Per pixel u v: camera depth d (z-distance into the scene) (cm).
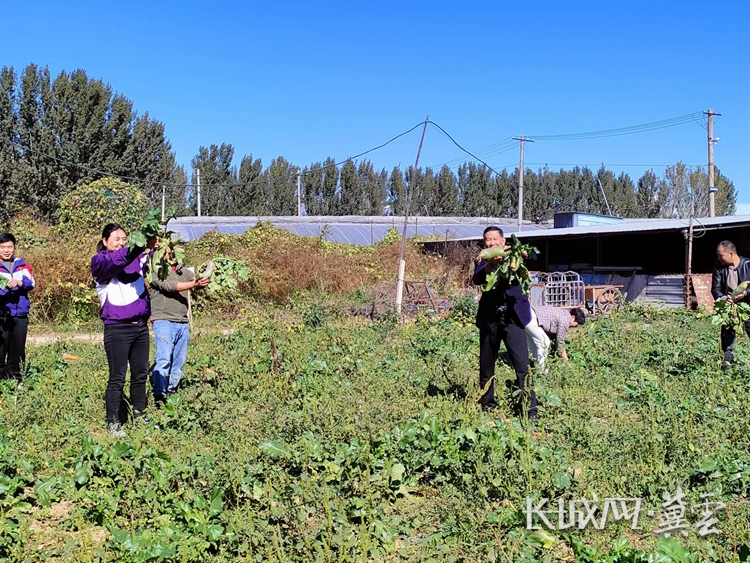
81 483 504
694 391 784
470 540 432
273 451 536
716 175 6562
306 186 6109
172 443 596
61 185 3619
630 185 6844
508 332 673
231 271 764
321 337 1208
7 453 546
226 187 5912
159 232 641
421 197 6219
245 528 427
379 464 517
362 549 405
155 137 4212
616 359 1006
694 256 2292
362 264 2336
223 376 851
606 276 2138
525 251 661
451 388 782
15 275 828
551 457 541
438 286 2114
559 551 424
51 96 3688
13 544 425
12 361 834
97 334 1460
